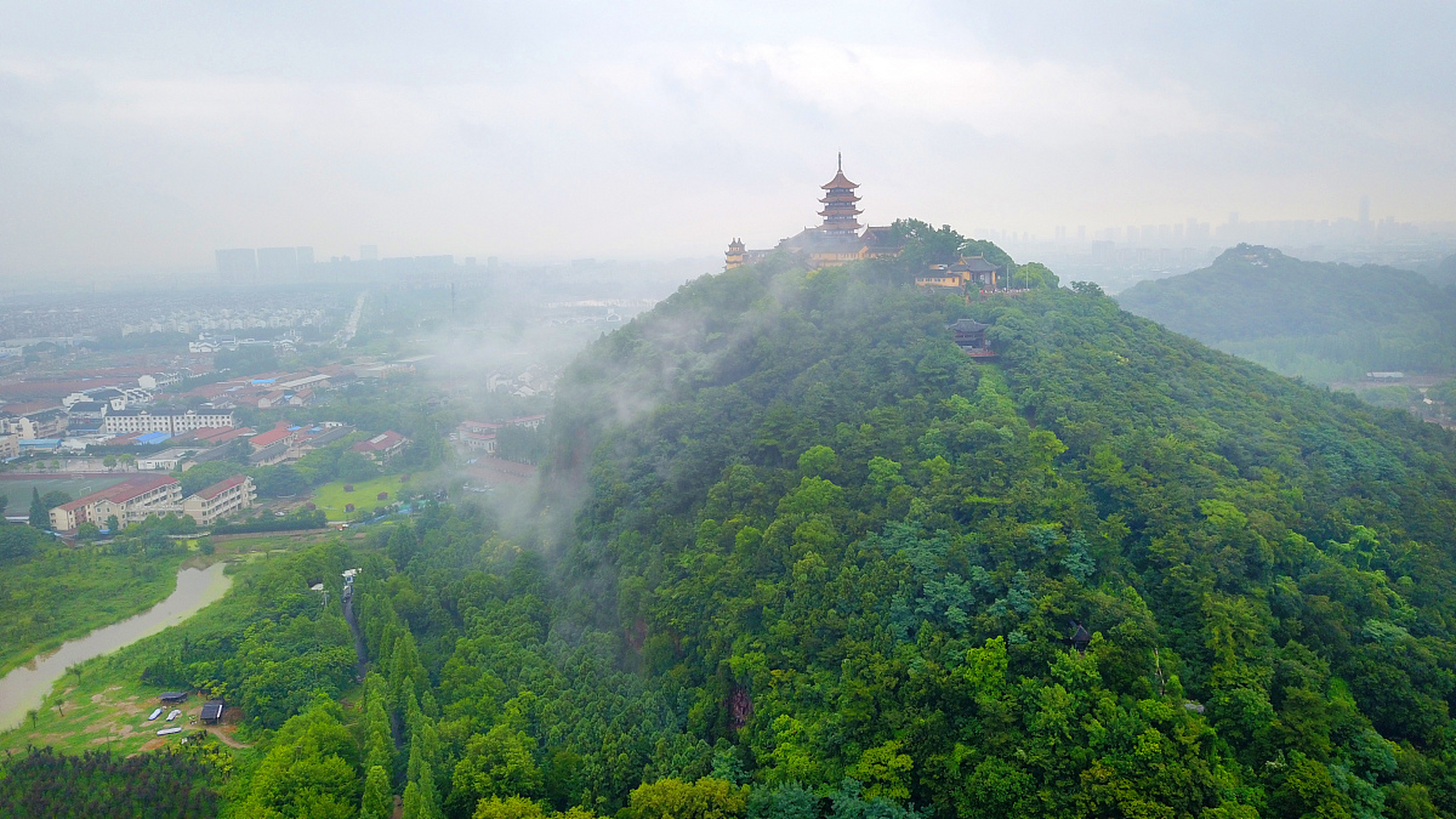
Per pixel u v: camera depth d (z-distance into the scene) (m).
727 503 171.62
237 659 172.12
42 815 128.12
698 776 123.38
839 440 175.75
